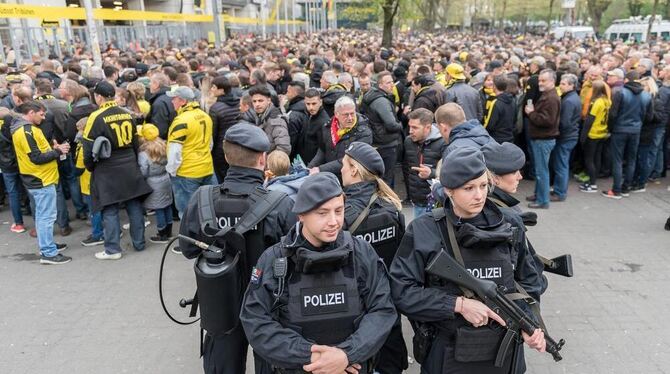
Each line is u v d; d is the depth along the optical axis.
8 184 6.46
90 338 4.26
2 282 5.28
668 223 6.22
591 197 7.52
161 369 3.84
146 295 4.96
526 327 2.35
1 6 13.55
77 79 7.97
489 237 2.29
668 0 34.75
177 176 5.72
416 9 32.03
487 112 7.34
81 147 5.85
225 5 52.44
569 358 3.85
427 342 2.52
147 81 7.93
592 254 5.62
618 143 7.24
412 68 8.85
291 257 2.21
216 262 2.57
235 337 2.85
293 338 2.16
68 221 6.55
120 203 5.71
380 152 6.23
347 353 2.13
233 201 2.90
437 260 2.29
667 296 4.71
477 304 2.29
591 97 7.41
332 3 60.78
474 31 58.34
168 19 25.02
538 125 6.80
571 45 21.56
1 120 6.18
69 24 18.11
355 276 2.25
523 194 7.72
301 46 18.80
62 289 5.11
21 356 4.03
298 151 6.54
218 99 6.28
